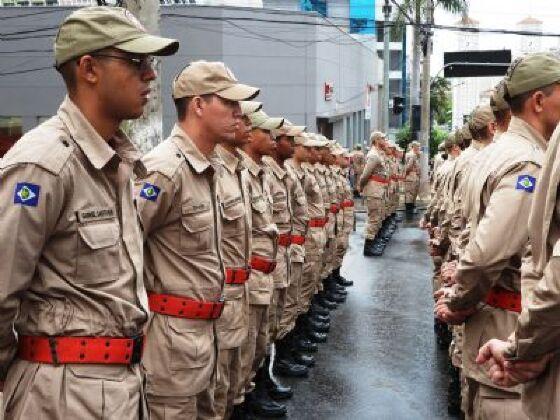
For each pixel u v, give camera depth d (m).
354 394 6.23
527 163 3.36
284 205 5.97
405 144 30.11
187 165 3.59
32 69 22.70
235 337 4.34
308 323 7.96
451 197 6.76
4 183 2.41
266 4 38.53
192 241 3.58
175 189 3.51
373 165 13.52
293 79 25.00
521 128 3.47
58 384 2.50
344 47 31.30
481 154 4.04
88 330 2.55
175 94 3.74
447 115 49.25
